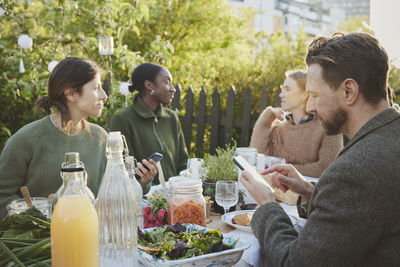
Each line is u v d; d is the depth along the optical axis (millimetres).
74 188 997
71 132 2148
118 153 1134
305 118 3203
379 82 1232
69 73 2049
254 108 4828
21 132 2055
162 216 1659
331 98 1272
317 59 1282
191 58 5871
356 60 1226
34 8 5750
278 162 2379
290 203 2084
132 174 1565
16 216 1229
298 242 1203
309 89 1312
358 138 1212
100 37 4090
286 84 3246
